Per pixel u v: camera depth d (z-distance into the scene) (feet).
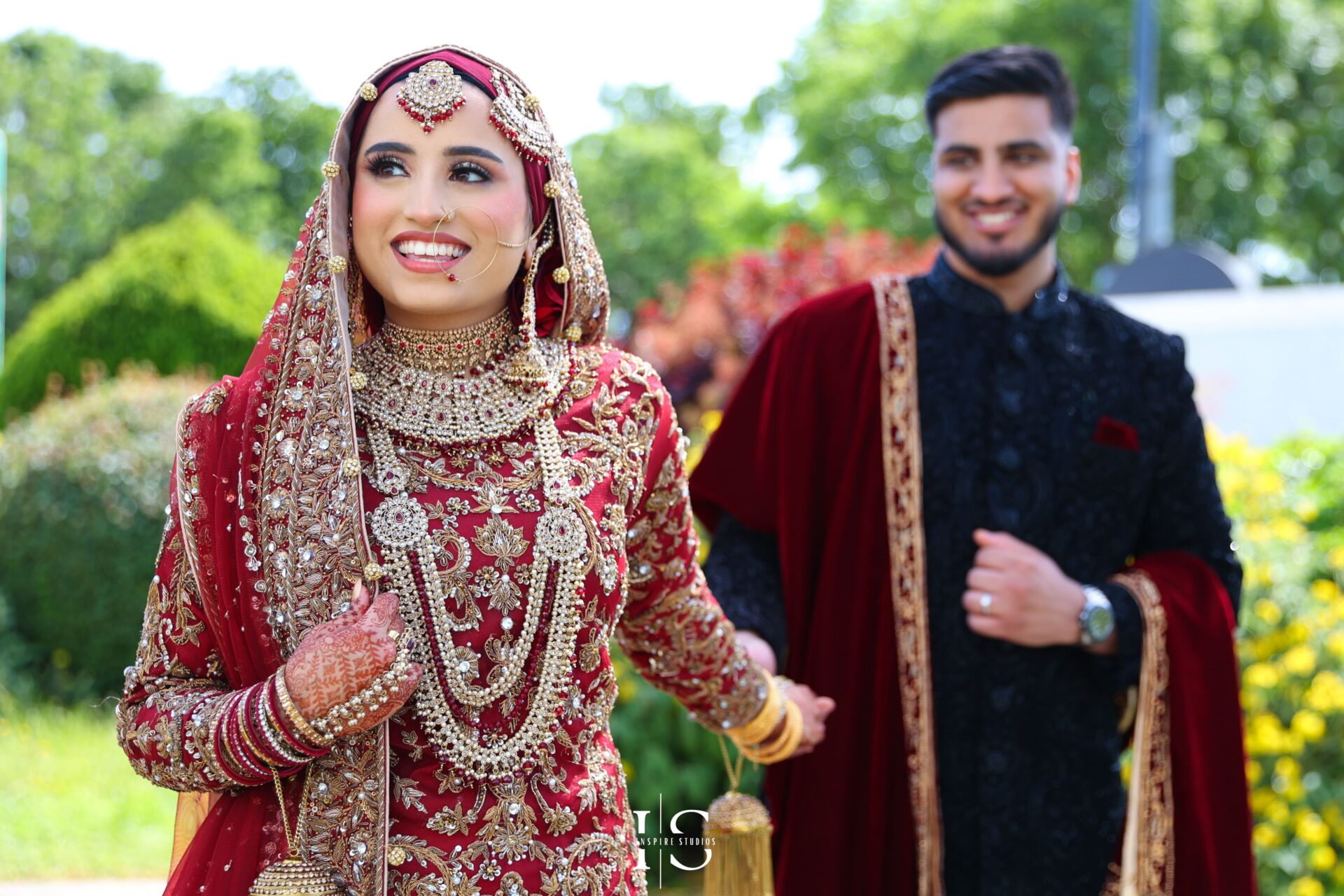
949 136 8.68
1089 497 8.63
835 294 9.22
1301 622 13.97
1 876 14.75
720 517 9.34
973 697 8.41
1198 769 8.56
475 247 5.60
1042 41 64.08
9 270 102.73
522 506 5.60
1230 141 65.92
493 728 5.43
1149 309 28.63
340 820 5.26
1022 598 8.13
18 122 105.70
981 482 8.58
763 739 7.31
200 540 5.37
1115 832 8.53
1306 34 66.49
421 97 5.50
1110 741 8.61
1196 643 8.61
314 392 5.37
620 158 100.83
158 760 5.17
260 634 5.32
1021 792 8.32
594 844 5.57
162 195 97.09
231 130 96.99
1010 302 8.88
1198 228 66.13
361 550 5.25
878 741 8.41
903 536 8.55
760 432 9.11
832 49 75.00
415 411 5.67
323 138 103.91
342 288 5.47
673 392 28.66
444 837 5.29
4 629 22.22
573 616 5.59
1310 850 13.35
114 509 22.38
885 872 8.37
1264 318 27.43
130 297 29.43
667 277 95.25
